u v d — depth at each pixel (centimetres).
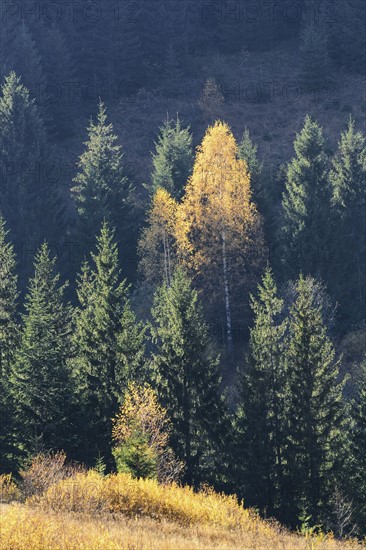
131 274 10338
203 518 3488
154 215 9319
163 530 3128
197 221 9100
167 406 6438
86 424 6256
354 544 3681
